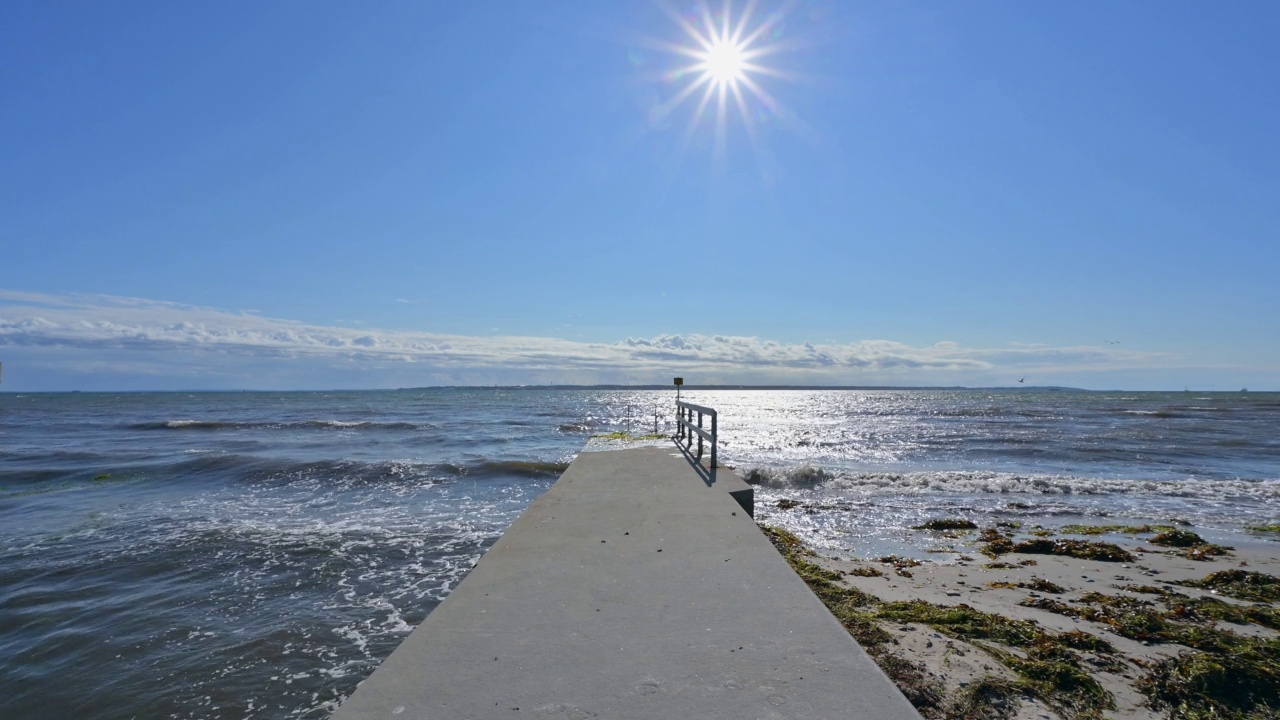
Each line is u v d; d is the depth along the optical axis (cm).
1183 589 668
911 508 1230
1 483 1532
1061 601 604
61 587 765
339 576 808
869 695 223
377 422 3675
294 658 580
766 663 249
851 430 3419
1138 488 1441
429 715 209
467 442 2502
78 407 6191
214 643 611
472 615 301
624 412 5075
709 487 657
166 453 2062
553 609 309
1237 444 2533
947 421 4238
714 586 343
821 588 551
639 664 248
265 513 1176
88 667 562
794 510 1209
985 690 355
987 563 789
